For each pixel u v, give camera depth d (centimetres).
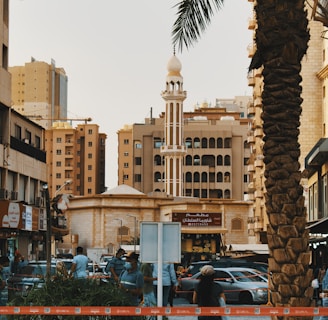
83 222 10788
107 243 10562
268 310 1045
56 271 1177
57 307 1046
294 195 1234
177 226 1270
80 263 2125
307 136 6388
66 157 17750
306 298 1207
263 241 5875
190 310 1038
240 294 2964
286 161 1244
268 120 1260
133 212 10581
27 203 5356
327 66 6025
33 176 5697
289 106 1256
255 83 7538
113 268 2291
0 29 4791
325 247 3897
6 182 4912
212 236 6656
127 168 18000
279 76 1257
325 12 2048
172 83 12619
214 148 15100
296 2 1258
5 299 1950
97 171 18175
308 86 6397
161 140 15112
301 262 1213
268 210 1245
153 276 1934
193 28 1605
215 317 1409
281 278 1209
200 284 1410
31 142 5866
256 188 7756
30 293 1120
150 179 15062
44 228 5556
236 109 18375
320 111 6372
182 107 12619
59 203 4888
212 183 15038
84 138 17962
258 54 1289
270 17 1256
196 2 1580
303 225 1230
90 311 1050
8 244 5056
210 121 15400
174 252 1265
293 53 1252
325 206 4562
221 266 3541
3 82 4819
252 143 8238
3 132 4947
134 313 1042
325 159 4462
